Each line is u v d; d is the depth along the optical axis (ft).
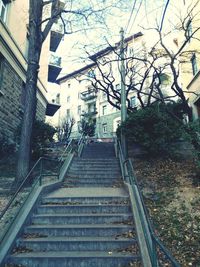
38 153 40.98
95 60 51.11
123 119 46.29
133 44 72.23
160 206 24.08
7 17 47.60
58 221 21.26
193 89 51.01
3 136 42.42
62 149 57.98
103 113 130.21
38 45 32.17
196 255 16.62
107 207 23.27
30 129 29.86
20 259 16.17
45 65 70.59
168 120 40.60
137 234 18.19
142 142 40.63
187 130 32.35
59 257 16.22
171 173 34.27
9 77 45.68
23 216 20.40
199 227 19.84
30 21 32.48
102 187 32.50
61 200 25.32
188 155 40.73
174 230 19.54
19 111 49.93
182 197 25.76
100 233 19.49
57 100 155.53
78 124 132.77
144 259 15.48
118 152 49.16
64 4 34.68
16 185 27.37
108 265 16.07
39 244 17.81
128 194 26.50
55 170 39.63
